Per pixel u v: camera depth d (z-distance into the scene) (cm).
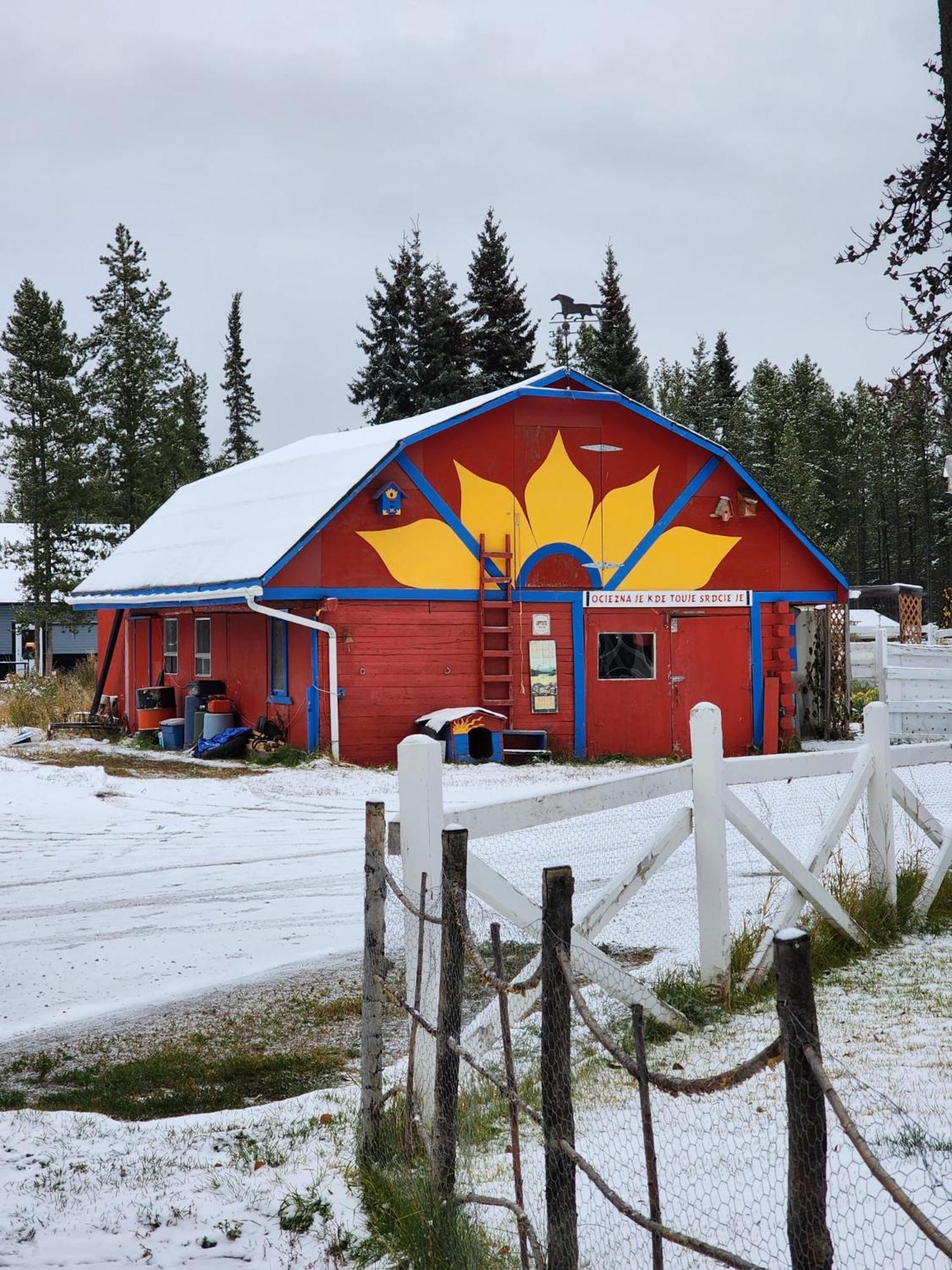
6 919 1066
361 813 1631
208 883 1204
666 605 2323
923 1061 587
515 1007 609
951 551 8981
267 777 1950
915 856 998
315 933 1009
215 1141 582
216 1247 477
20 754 2358
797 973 296
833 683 2498
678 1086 332
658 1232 335
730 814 750
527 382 2233
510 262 6894
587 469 2277
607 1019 692
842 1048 622
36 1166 556
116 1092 672
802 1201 294
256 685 2322
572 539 2266
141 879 1228
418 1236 459
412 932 565
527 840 1255
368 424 6694
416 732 2164
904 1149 444
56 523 4525
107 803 1714
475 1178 509
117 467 5131
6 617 5578
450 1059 483
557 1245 392
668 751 2314
